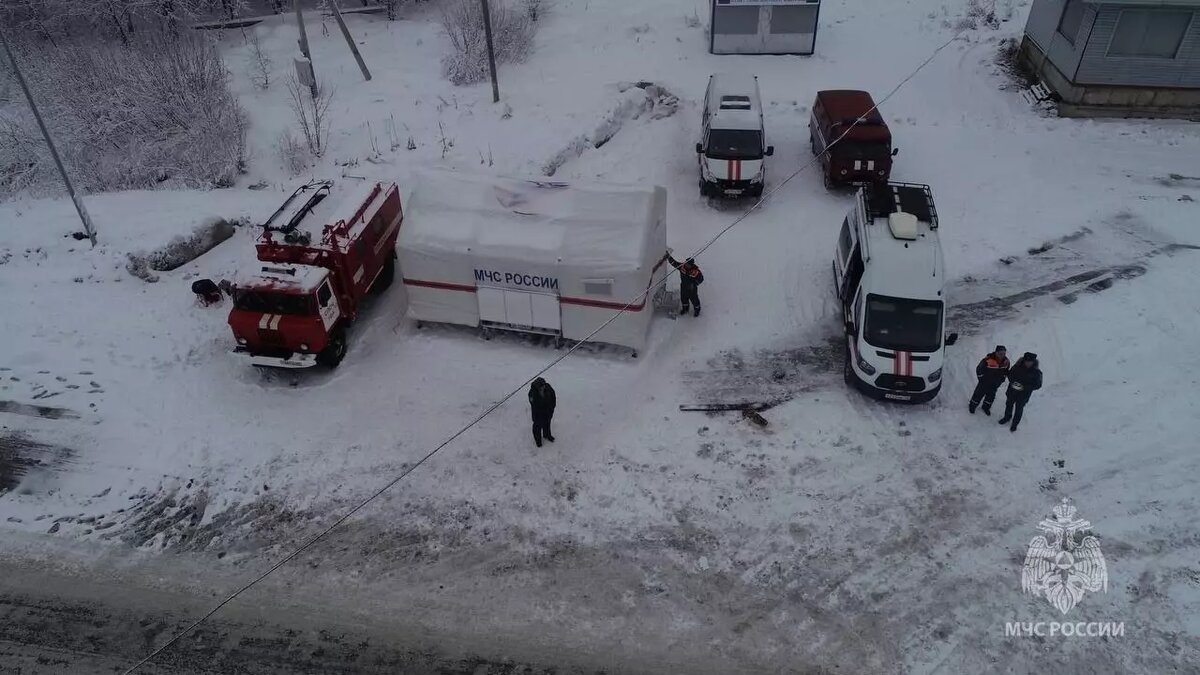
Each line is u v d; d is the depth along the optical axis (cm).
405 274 1497
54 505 1235
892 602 1073
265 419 1373
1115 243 1756
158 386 1433
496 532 1176
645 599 1080
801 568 1119
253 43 2739
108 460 1304
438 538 1169
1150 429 1323
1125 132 2147
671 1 2994
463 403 1396
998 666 996
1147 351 1472
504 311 1495
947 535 1162
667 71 2505
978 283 1662
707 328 1562
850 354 1420
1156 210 1853
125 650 1032
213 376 1458
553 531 1175
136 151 2158
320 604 1084
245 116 2219
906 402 1363
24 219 1823
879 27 2761
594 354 1494
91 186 2123
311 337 1390
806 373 1460
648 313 1506
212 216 1777
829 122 1973
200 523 1204
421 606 1077
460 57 2445
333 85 2425
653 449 1305
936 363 1339
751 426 1345
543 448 1308
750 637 1032
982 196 1930
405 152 2059
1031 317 1565
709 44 2619
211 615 1073
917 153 2098
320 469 1281
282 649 1028
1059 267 1695
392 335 1560
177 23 2841
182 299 1617
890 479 1249
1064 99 2233
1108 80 2164
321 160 2058
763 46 2581
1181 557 1122
